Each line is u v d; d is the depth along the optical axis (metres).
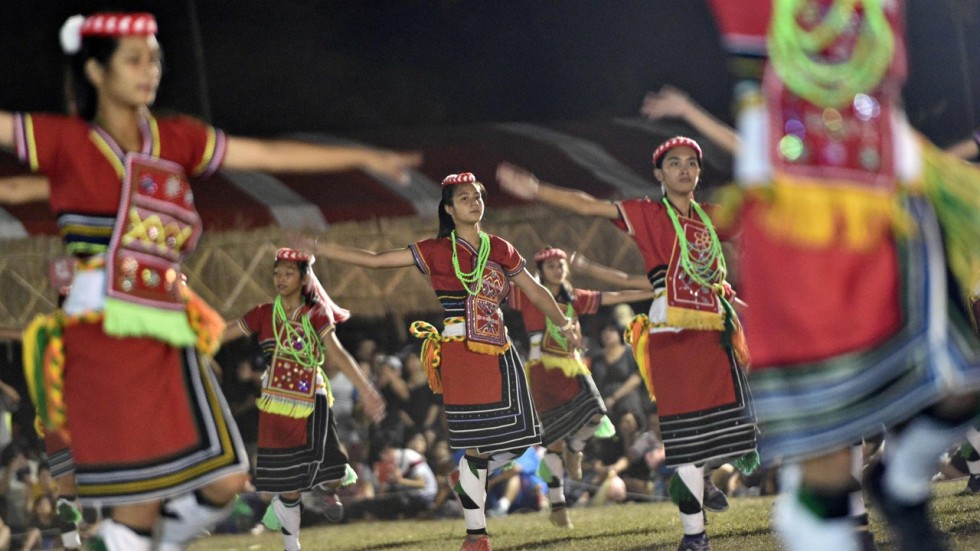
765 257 5.48
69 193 6.18
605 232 24.33
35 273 21.27
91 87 6.23
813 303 5.38
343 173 24.55
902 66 5.62
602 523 14.93
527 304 15.78
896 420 5.33
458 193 11.60
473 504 11.75
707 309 10.43
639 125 28.17
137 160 6.23
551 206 24.20
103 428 6.18
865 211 5.40
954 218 5.57
